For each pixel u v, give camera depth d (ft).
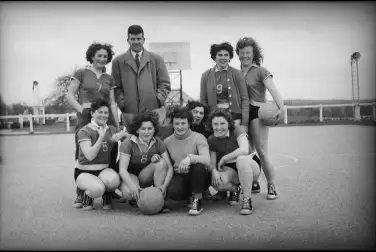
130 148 14.48
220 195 16.43
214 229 11.87
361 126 58.85
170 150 14.82
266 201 15.58
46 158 33.60
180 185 14.44
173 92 67.31
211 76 17.16
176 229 11.95
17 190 19.36
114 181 14.46
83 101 16.70
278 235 11.10
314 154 29.94
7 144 47.65
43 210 15.01
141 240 10.95
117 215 13.99
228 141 14.98
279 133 52.11
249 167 13.76
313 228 11.66
